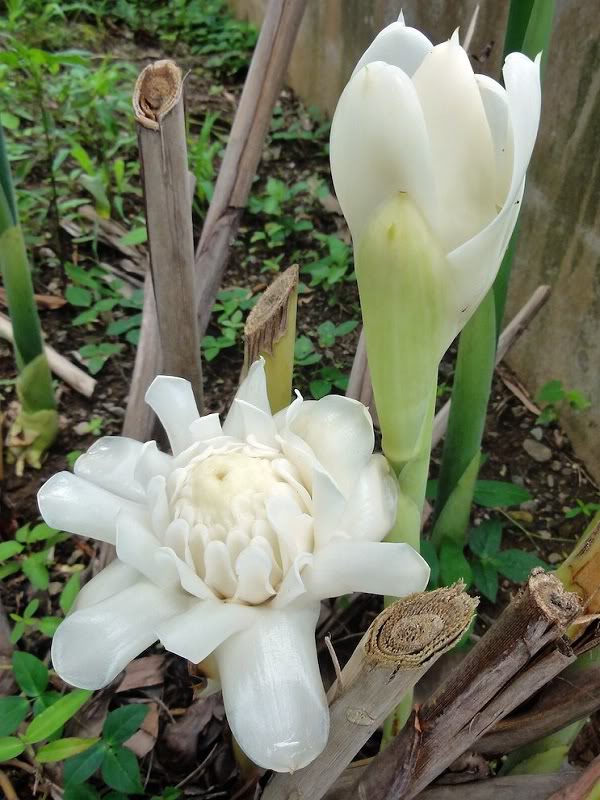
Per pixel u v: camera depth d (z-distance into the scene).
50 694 0.37
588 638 0.21
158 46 1.25
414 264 0.18
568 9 0.52
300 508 0.25
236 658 0.23
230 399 0.61
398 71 0.17
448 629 0.19
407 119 0.17
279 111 1.07
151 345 0.46
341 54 0.95
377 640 0.20
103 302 0.71
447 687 0.22
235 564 0.24
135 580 0.27
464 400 0.40
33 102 0.87
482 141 0.18
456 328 0.21
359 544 0.23
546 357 0.64
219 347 0.68
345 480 0.25
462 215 0.19
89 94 0.85
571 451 0.62
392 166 0.18
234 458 0.25
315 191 0.91
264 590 0.24
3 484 0.57
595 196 0.54
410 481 0.25
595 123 0.53
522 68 0.18
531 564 0.49
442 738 0.23
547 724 0.27
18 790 0.39
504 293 0.36
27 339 0.54
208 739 0.41
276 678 0.22
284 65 0.44
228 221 0.48
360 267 0.19
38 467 0.59
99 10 1.25
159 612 0.24
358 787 0.27
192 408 0.29
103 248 0.81
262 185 0.93
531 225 0.63
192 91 1.12
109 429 0.62
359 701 0.22
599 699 0.25
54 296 0.74
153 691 0.44
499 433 0.64
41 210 0.79
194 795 0.39
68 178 0.83
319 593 0.24
